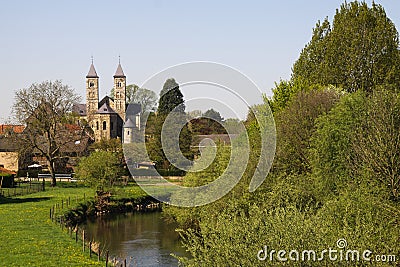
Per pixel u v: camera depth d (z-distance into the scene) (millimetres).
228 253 14945
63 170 82500
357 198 22109
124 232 39281
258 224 15250
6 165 84812
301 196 28062
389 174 25141
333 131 31703
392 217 20984
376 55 48375
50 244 28516
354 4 51031
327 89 42875
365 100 33344
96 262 24984
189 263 16281
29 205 46594
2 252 26109
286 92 50812
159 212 50781
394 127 28016
